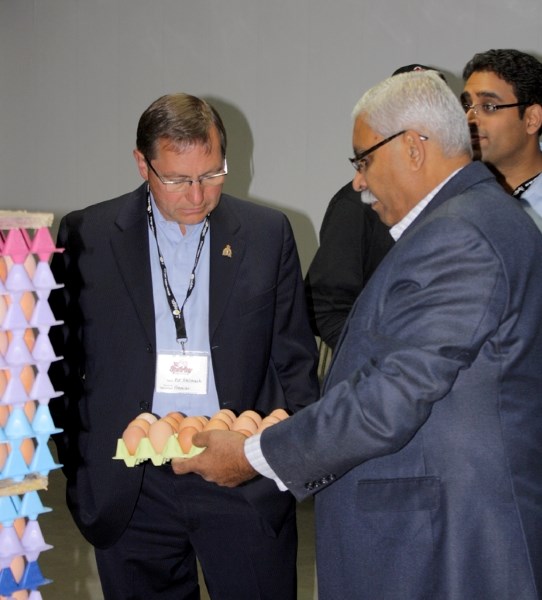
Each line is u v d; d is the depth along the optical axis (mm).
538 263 1649
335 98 4355
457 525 1619
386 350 1604
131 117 5023
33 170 5484
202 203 2010
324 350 3891
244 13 4582
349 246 2496
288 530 2227
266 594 2213
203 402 2133
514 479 1621
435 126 1688
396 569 1664
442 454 1631
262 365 2197
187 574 2281
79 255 2154
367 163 1749
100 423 2129
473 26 3971
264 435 1727
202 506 2141
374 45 4223
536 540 1630
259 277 2172
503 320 1597
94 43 5105
